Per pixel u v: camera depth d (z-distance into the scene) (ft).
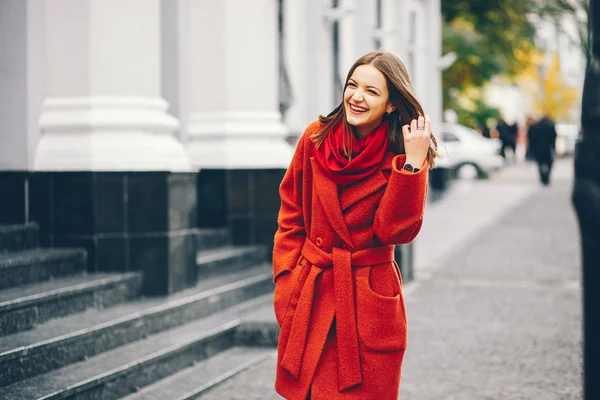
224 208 29.43
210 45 29.89
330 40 39.96
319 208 11.52
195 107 30.09
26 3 21.68
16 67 21.77
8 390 15.29
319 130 11.64
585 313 10.36
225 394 18.16
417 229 11.28
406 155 11.12
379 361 11.35
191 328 21.07
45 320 18.21
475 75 96.99
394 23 50.24
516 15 82.17
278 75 35.27
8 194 21.70
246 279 25.44
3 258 19.29
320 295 11.60
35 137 21.95
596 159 10.18
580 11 84.53
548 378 19.35
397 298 11.50
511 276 34.32
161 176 21.77
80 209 21.48
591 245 10.25
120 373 16.93
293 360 11.50
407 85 11.21
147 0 22.61
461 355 21.49
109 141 21.84
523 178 102.83
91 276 20.94
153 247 21.81
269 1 30.32
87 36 22.13
